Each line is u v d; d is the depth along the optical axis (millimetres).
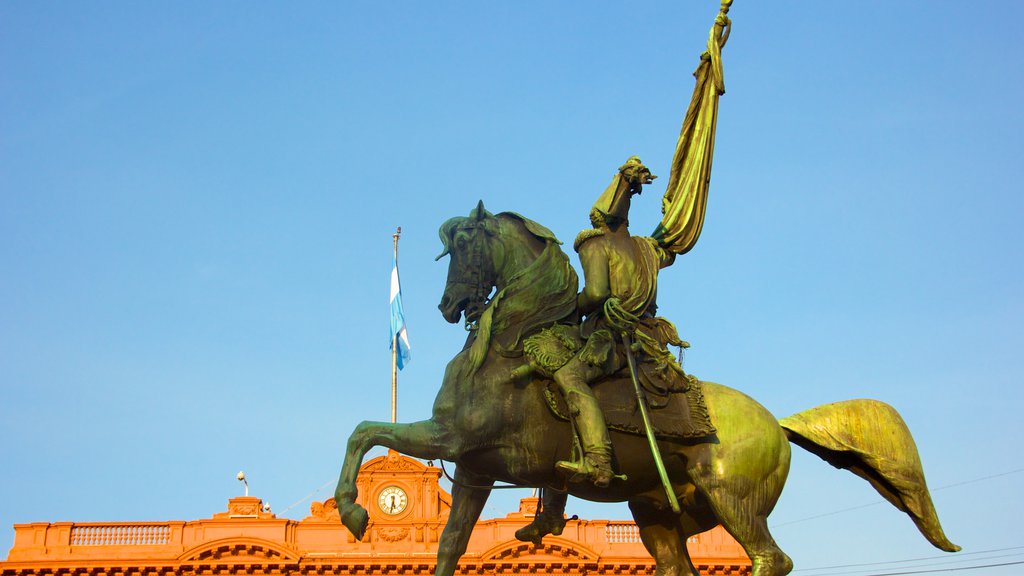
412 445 6566
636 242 7008
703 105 7273
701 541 42469
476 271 7023
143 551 46188
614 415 6559
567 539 45625
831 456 6934
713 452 6555
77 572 45500
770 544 6520
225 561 45906
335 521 47344
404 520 47062
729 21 7324
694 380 6719
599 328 6746
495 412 6566
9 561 45406
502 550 45344
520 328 6738
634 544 46156
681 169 7297
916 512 6730
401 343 48062
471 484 6836
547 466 6594
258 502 48406
